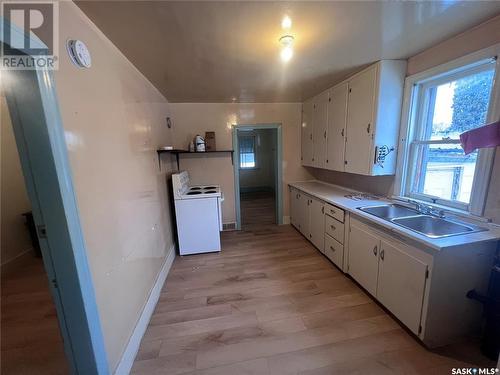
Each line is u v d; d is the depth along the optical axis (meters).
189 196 3.08
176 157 3.75
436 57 1.89
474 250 1.50
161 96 3.10
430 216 1.94
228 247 3.42
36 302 2.23
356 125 2.55
